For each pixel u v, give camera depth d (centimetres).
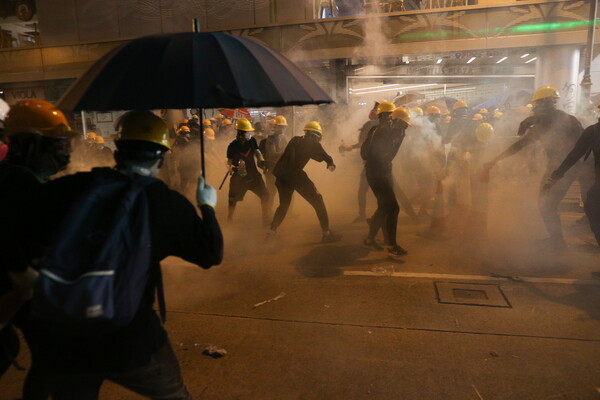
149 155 159
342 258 509
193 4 1636
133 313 133
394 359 294
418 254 515
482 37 1374
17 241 139
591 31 1141
